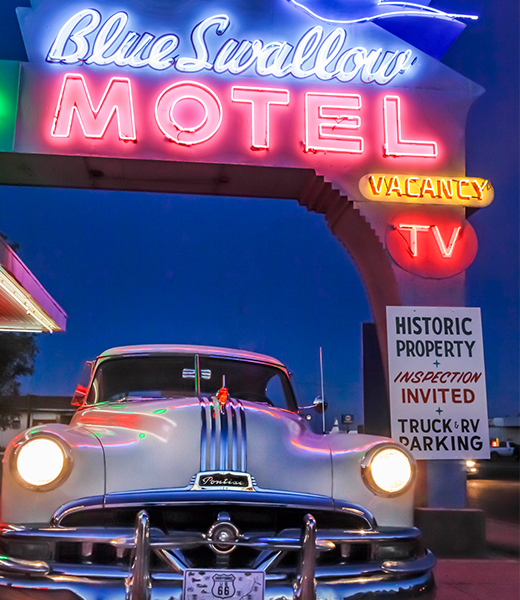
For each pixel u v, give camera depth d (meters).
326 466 3.01
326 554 2.85
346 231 7.61
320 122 7.25
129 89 7.11
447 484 6.54
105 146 6.98
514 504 12.93
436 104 7.48
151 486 2.80
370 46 7.62
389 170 7.25
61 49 7.18
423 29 7.87
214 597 2.52
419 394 6.64
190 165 7.12
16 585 2.53
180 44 7.34
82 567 2.57
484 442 6.61
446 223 7.14
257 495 2.74
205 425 3.01
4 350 30.16
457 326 6.84
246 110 7.21
